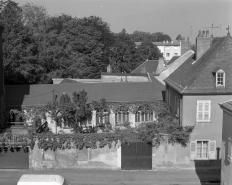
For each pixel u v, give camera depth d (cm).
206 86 3241
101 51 8194
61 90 4353
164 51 14112
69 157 3194
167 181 2980
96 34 8000
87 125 4041
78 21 8069
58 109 3834
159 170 3219
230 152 2172
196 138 3228
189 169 3234
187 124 3241
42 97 4175
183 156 3225
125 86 4453
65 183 2202
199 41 3869
